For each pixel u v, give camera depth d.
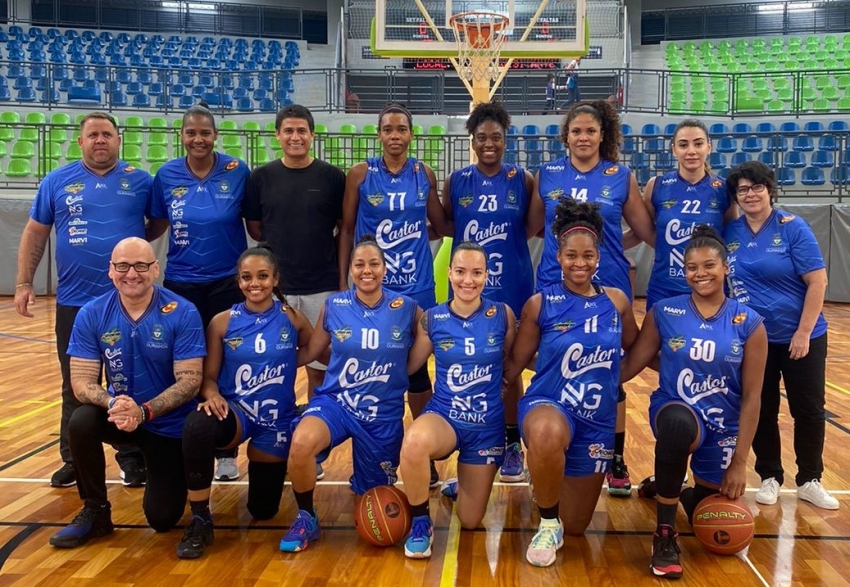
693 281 2.80
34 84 16.77
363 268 2.95
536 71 15.69
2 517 3.07
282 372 3.04
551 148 13.27
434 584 2.48
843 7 20.75
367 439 2.96
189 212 3.49
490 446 2.92
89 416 2.75
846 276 10.81
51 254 11.45
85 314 2.92
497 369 2.93
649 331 2.96
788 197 11.77
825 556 2.71
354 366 2.96
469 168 3.70
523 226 3.73
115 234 3.42
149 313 2.92
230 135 14.02
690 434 2.61
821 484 3.28
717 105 15.95
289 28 22.56
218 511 3.20
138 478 3.51
